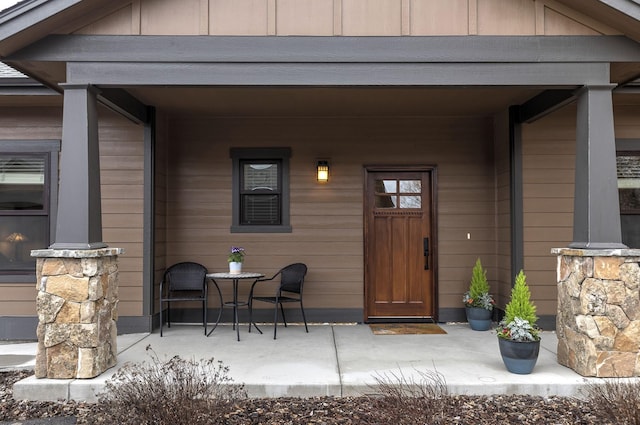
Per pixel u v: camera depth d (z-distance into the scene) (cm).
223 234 664
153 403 309
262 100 590
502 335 427
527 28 442
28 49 432
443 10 444
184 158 669
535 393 395
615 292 406
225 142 670
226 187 668
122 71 436
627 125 620
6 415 365
